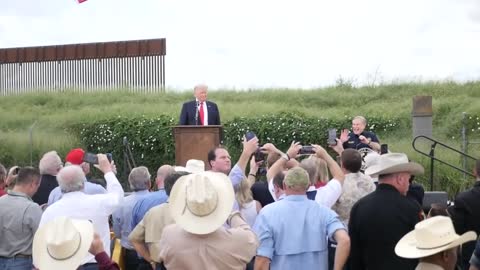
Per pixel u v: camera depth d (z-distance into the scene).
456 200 7.17
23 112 23.52
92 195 6.72
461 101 21.42
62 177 6.64
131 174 7.92
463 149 15.80
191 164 7.99
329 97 24.62
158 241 6.59
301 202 6.04
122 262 7.95
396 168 6.09
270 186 7.44
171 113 20.03
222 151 7.26
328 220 5.99
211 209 4.95
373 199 6.15
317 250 5.94
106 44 27.31
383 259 6.03
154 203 7.47
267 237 5.96
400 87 25.42
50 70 28.06
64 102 24.77
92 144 18.77
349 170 7.23
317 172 7.34
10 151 18.59
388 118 19.86
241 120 18.83
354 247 6.22
